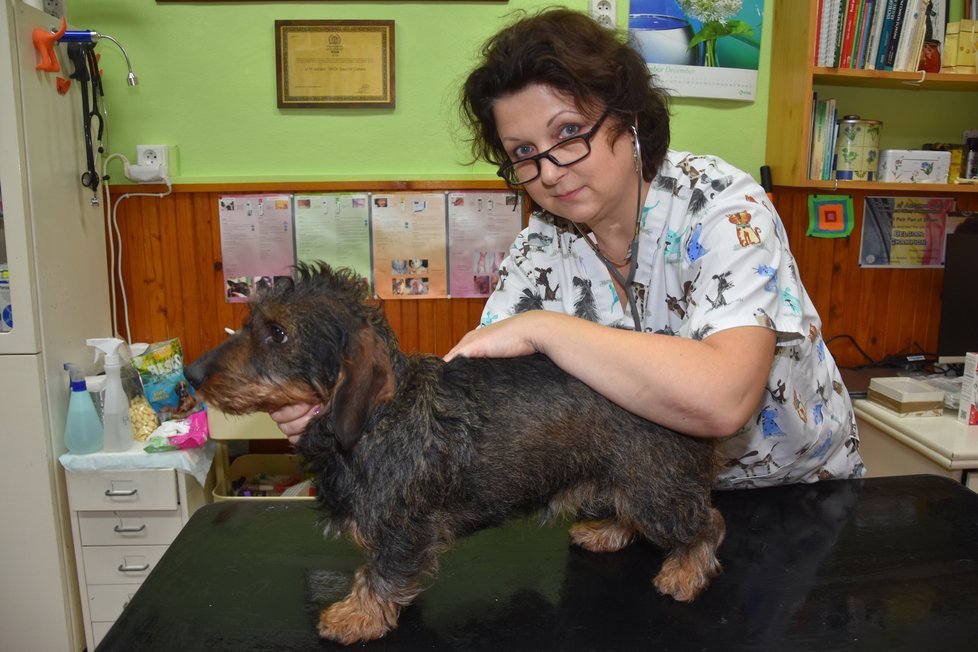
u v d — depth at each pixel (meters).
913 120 3.30
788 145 3.01
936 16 3.03
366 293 1.50
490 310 1.92
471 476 1.37
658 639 1.37
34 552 2.65
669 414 1.26
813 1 2.78
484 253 3.14
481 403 1.39
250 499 2.10
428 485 1.33
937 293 3.41
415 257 3.13
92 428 2.63
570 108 1.33
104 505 2.66
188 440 2.66
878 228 3.32
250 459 3.22
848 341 3.41
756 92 3.16
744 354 1.25
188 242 3.06
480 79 1.42
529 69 1.31
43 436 2.57
